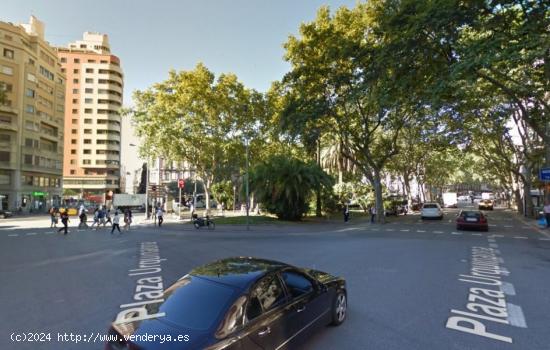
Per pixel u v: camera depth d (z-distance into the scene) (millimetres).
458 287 7031
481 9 12055
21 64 50500
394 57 14156
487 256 10781
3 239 16984
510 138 29734
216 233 19781
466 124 26859
